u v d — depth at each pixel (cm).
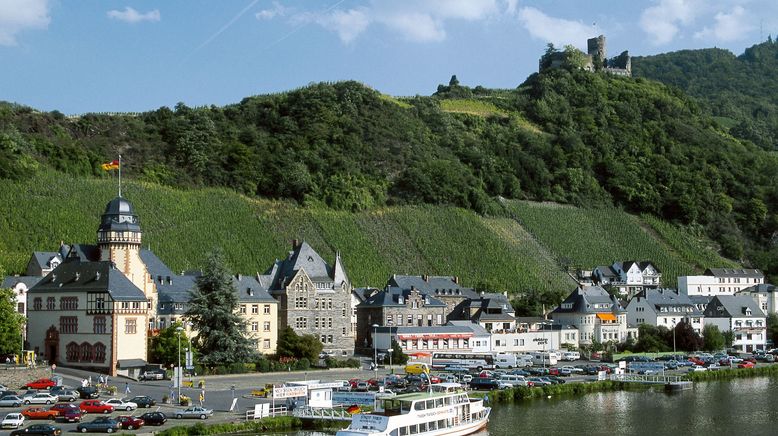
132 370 15262
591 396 15325
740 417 13100
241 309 18188
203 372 15750
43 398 12019
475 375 16438
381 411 10988
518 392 14875
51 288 15988
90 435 10144
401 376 15862
